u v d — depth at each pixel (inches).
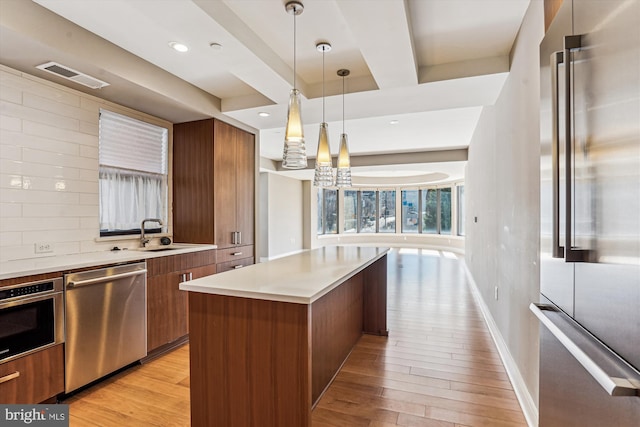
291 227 396.5
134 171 134.0
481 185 178.7
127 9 80.9
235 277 79.8
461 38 95.7
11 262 90.9
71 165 109.3
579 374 44.2
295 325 66.4
